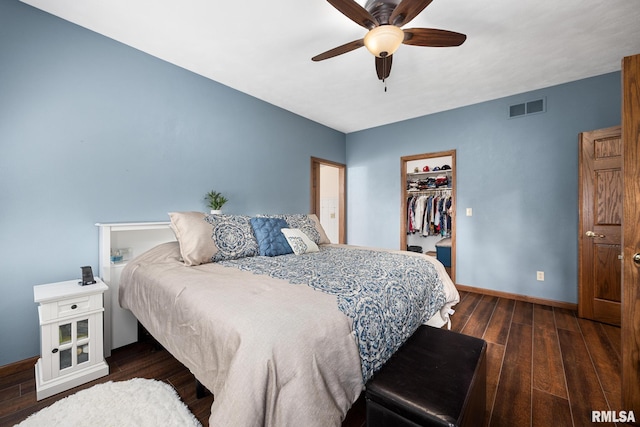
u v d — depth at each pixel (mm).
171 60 2580
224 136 3084
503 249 3447
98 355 1773
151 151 2496
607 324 2623
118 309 2137
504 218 3439
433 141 4000
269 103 3607
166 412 1401
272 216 2881
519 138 3334
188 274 1683
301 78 2932
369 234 4719
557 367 1879
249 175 3359
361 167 4820
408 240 5789
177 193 2682
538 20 2014
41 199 1939
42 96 1939
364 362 1168
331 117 4176
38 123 1924
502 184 3449
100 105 2201
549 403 1532
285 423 873
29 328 1900
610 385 1684
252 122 3393
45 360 1590
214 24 2076
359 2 1825
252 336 968
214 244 2123
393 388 1064
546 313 2908
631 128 1383
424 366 1213
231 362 954
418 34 1785
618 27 2092
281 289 1356
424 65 2654
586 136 2805
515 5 1865
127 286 1992
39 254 1934
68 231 2051
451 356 1298
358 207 4855
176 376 1765
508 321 2691
